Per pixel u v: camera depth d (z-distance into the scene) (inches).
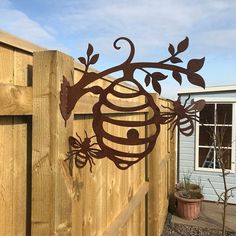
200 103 49.3
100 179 79.3
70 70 48.6
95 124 48.4
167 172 246.5
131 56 45.8
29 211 44.3
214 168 291.6
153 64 44.8
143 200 144.2
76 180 61.7
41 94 43.5
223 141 287.7
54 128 43.6
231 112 286.8
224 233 198.2
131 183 118.7
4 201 39.5
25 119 43.3
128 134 47.9
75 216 61.6
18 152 42.0
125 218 100.7
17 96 39.9
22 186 42.9
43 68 43.6
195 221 237.0
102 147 48.3
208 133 281.6
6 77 39.1
